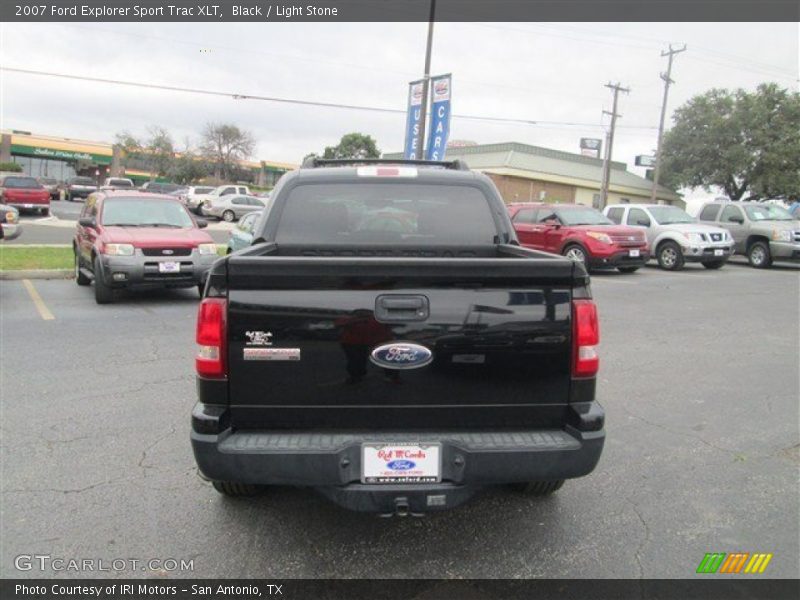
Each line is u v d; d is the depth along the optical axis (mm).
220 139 68125
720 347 8016
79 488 3934
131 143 68125
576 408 3016
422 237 4473
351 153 57500
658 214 18703
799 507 3842
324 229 4414
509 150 49156
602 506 3846
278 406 2926
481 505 3854
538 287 2961
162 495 3879
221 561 3236
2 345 7359
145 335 8000
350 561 3254
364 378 2922
